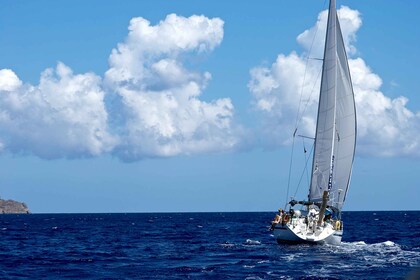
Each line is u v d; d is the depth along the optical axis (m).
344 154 56.75
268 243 63.25
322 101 57.31
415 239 69.94
